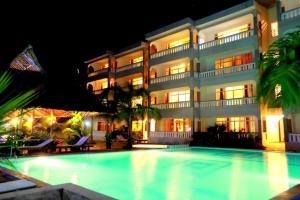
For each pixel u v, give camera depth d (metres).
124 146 21.50
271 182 9.04
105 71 35.34
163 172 11.07
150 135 27.08
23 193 3.46
